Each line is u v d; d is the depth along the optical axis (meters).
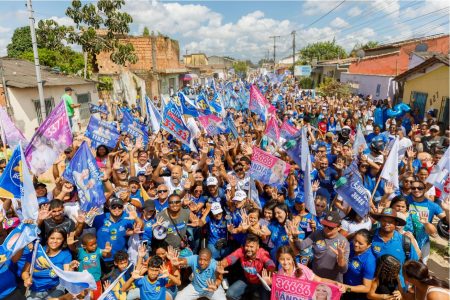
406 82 21.34
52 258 5.07
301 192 6.83
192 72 57.00
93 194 5.99
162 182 7.61
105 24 24.31
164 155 8.59
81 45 24.36
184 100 13.34
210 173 8.30
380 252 4.77
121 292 5.10
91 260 5.34
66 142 7.39
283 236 5.65
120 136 10.20
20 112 15.40
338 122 14.75
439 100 17.48
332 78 39.12
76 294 4.66
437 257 7.32
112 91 26.55
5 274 5.02
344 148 8.54
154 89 34.09
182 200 6.50
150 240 6.16
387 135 11.06
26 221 5.02
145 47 35.72
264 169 6.80
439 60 16.44
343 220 6.02
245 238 5.65
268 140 10.94
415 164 8.63
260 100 13.12
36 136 7.06
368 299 4.66
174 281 5.43
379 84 26.56
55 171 7.39
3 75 14.93
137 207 6.50
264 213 5.96
